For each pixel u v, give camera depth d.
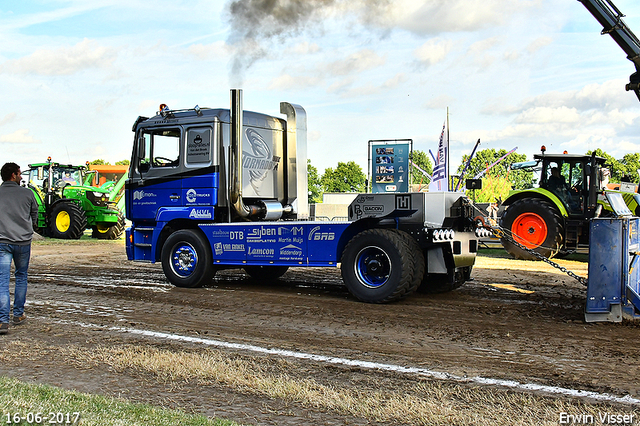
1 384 4.09
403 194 7.56
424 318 6.66
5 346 5.29
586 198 13.10
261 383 4.26
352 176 81.88
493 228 7.89
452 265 7.67
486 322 6.47
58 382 4.31
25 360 4.86
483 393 4.15
